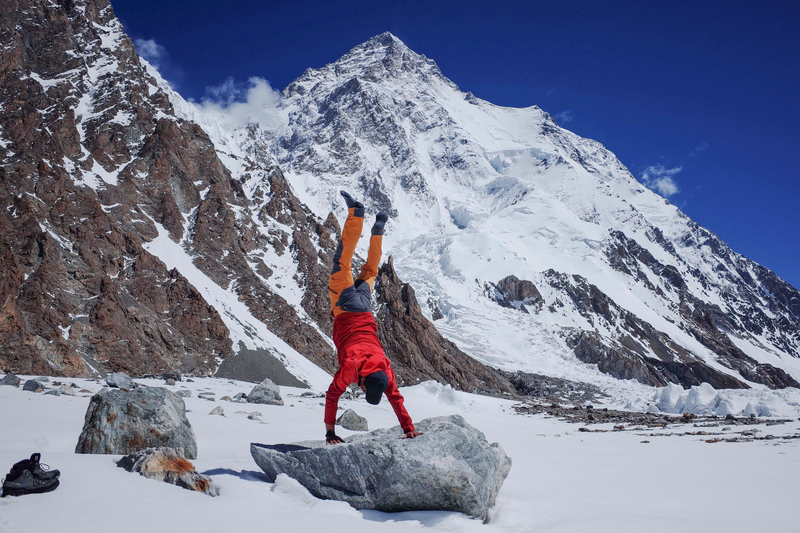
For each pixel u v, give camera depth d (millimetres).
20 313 31984
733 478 8055
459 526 4879
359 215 6035
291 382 43812
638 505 5801
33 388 17188
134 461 5695
